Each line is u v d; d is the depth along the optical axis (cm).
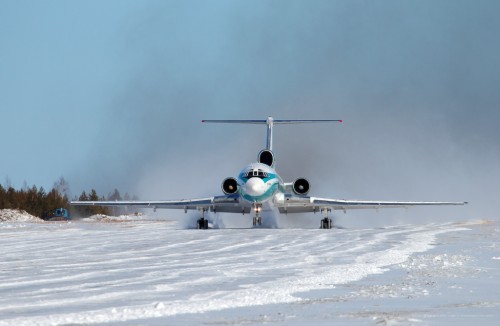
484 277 6375
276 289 5534
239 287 5781
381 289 5519
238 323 3950
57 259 8975
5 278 6606
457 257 8569
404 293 5278
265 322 3975
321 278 6397
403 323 3872
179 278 6550
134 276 6750
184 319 4103
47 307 4659
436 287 5638
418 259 8425
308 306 4622
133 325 3900
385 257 8888
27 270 7456
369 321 3966
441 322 3925
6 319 4047
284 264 8106
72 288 5750
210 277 6638
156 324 3928
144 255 9612
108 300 5016
